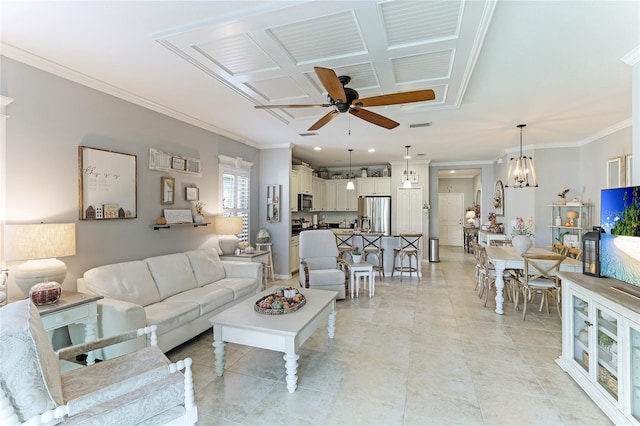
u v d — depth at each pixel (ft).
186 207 13.91
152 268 11.00
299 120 14.43
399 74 9.37
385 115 13.39
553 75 9.52
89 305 7.92
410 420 6.50
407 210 26.63
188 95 11.16
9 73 7.84
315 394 7.43
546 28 7.00
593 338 7.20
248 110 12.86
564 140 18.22
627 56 8.10
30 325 4.39
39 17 6.47
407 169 24.76
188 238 14.05
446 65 8.77
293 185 22.48
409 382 7.95
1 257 7.68
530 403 7.06
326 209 29.43
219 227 15.08
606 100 11.65
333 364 8.87
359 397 7.31
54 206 8.84
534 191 19.45
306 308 9.14
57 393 4.60
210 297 10.89
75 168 9.38
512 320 12.39
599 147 16.56
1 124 7.72
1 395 3.77
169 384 5.47
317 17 6.52
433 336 10.84
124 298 9.41
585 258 8.46
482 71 9.27
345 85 9.67
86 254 9.71
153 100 11.68
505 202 22.49
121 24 6.78
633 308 5.74
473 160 26.25
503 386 7.74
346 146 20.42
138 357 6.32
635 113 7.84
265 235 18.94
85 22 6.70
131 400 4.97
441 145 19.93
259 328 7.69
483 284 15.76
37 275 7.72
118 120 10.72
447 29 6.97
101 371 5.81
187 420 5.40
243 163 18.12
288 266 19.75
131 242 11.25
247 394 7.45
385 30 7.02
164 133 12.71
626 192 7.28
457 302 14.83
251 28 6.95
